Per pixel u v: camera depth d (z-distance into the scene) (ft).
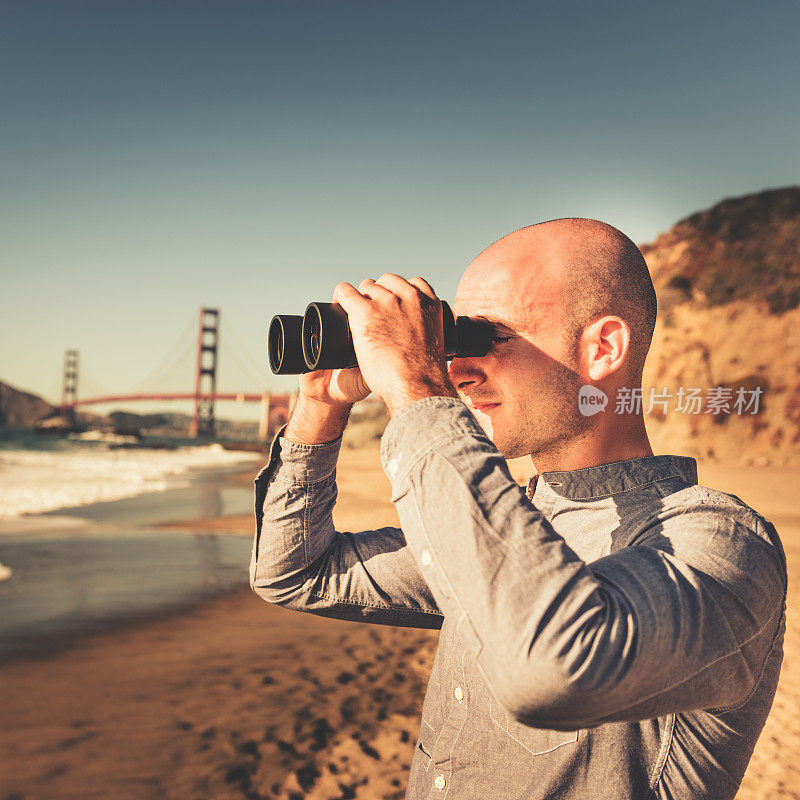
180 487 64.03
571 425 2.36
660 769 2.01
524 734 2.15
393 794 9.00
